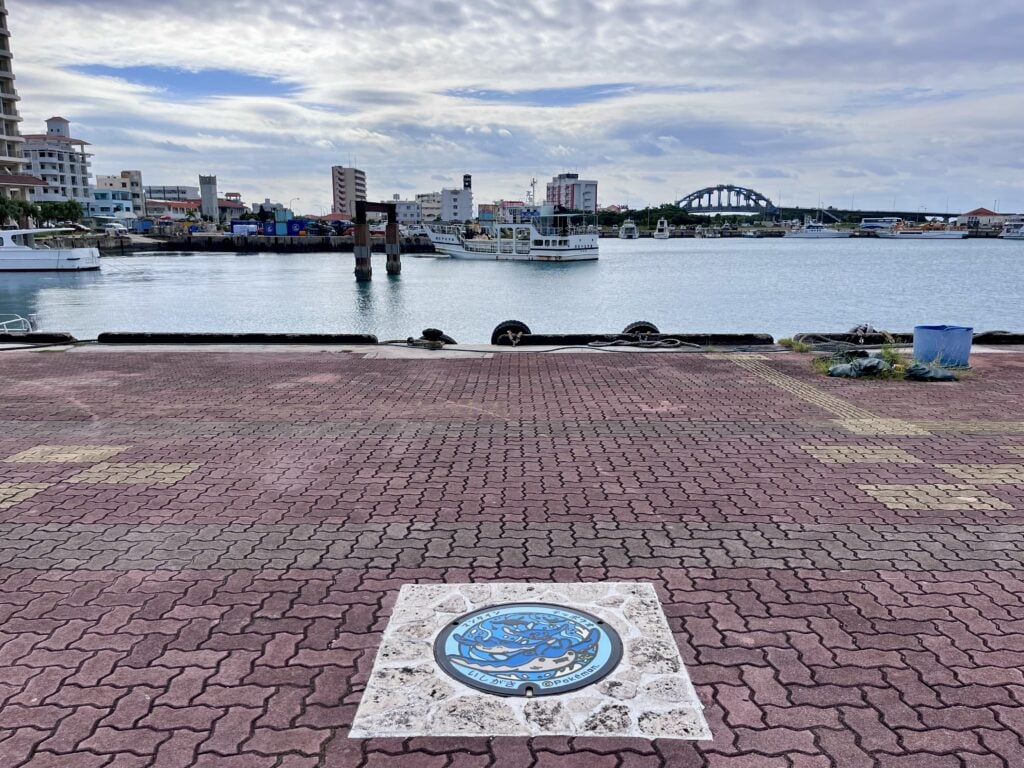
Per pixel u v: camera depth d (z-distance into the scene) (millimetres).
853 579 4062
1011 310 40156
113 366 11492
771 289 53750
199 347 13531
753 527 4820
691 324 35188
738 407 8406
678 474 5957
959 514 5043
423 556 4398
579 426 7562
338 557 4398
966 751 2689
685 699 2990
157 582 4094
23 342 14062
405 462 6332
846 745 2723
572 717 2881
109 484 5809
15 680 3176
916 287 54219
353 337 13938
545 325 35219
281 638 3500
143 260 98375
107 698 3045
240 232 146000
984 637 3461
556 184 186500
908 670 3197
